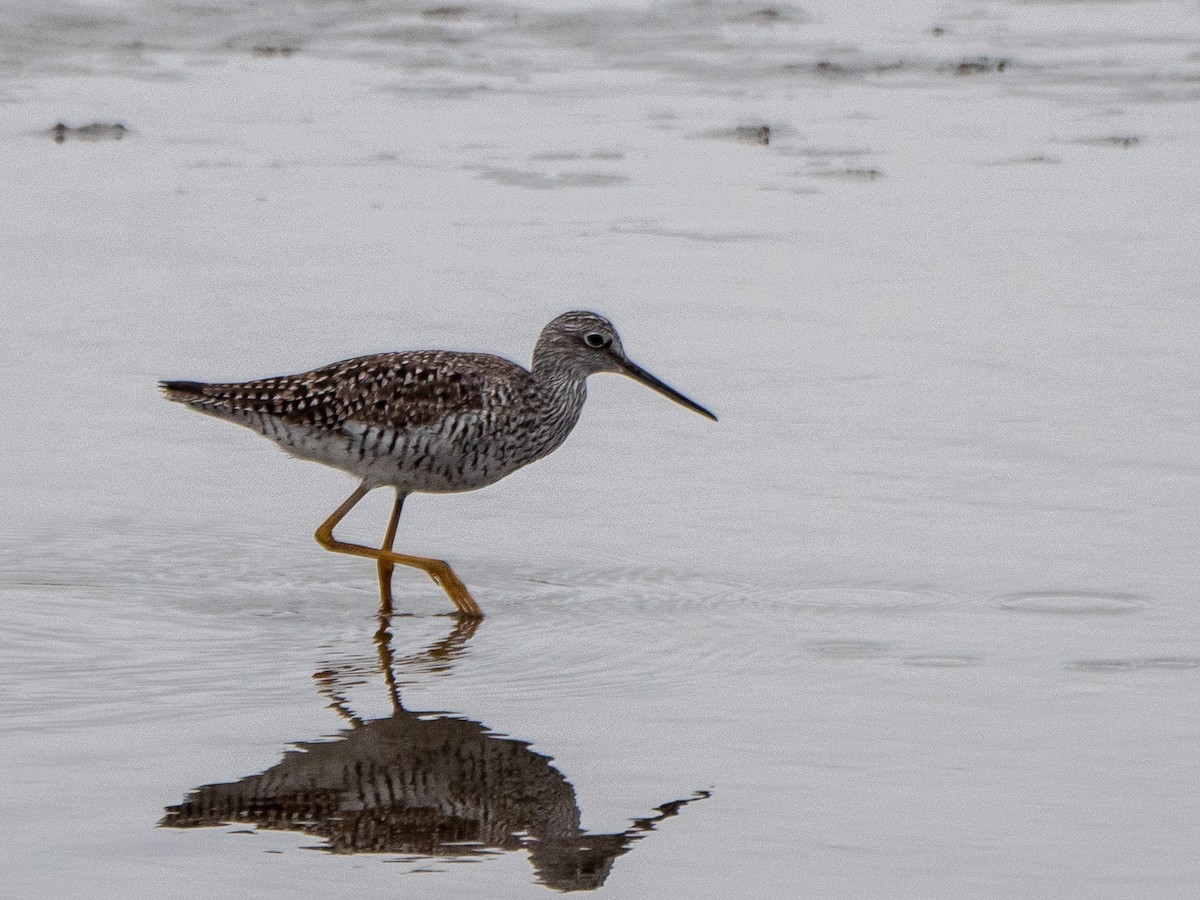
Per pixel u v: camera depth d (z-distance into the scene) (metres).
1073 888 8.10
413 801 9.09
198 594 12.34
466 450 12.79
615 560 12.92
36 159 23.73
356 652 11.39
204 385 13.01
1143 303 18.36
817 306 18.42
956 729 9.89
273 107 27.20
